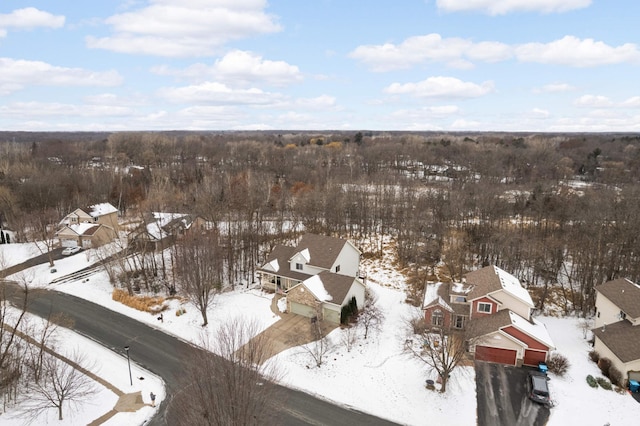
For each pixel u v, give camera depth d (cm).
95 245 6425
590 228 5325
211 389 2225
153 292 5109
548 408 3009
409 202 7019
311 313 4322
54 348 3762
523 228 6500
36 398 3041
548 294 5041
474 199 6888
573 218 6084
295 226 7312
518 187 8362
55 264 6091
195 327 4209
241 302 4728
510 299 3875
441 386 3244
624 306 3703
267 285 5097
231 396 2172
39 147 16512
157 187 8362
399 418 2952
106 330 4203
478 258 5962
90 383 3297
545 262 5353
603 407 3011
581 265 5234
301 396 3162
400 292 5081
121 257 5350
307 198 7475
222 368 2352
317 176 9769
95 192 8812
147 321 4409
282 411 2983
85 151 15112
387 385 3291
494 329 3575
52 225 7594
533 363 3519
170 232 6216
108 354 3750
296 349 3738
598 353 3616
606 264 4988
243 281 5400
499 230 6078
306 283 4328
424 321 3953
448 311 3903
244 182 8188
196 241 4888
